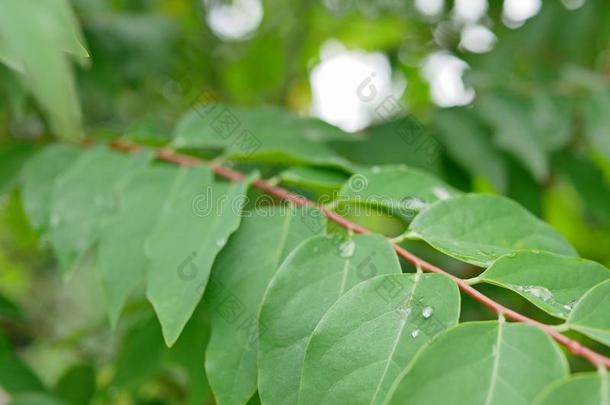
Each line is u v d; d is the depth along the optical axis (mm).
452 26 571
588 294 249
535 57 521
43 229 354
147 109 601
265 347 267
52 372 676
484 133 451
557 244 297
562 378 230
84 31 500
